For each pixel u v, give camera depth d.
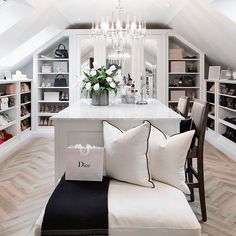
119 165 2.10
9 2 3.57
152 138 2.21
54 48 6.64
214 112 5.89
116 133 2.25
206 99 6.35
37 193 3.29
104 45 6.14
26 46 5.75
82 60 6.20
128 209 1.74
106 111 2.93
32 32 4.73
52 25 5.35
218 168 4.22
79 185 2.07
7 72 5.50
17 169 4.15
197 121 2.75
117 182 2.12
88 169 2.14
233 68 5.85
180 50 6.38
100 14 5.19
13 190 3.38
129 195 1.91
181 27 5.59
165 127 2.55
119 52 5.36
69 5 4.58
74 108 3.19
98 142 2.56
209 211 2.88
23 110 6.09
